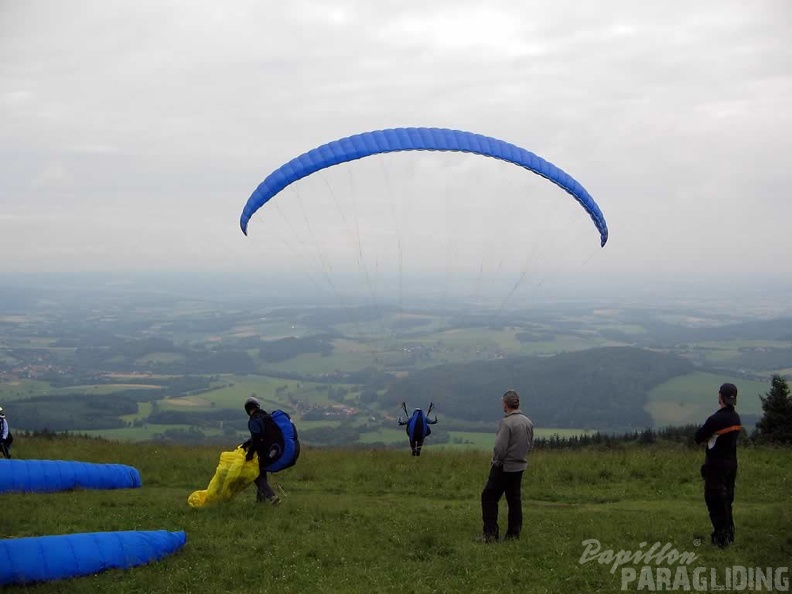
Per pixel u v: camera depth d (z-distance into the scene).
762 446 22.28
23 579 8.96
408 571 9.78
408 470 18.66
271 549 10.71
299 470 18.67
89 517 12.48
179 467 19.30
